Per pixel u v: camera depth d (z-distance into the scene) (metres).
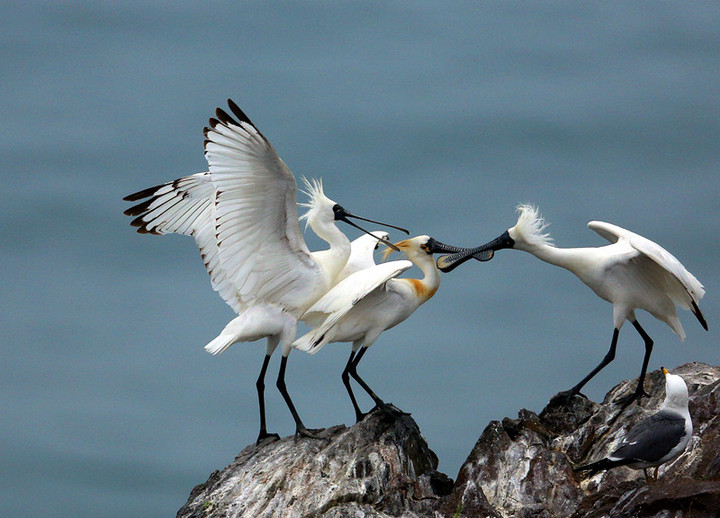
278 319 17.09
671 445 13.02
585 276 17.31
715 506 12.45
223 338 16.80
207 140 16.06
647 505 12.74
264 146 15.59
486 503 13.94
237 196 16.19
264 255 16.78
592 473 13.77
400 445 15.38
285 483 14.95
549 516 13.98
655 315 17.16
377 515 13.98
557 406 17.16
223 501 14.97
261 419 17.12
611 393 17.14
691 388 16.08
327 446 15.77
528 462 14.77
